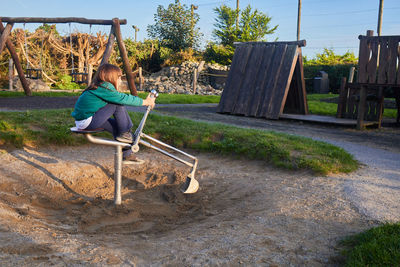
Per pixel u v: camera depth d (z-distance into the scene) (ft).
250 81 49.96
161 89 95.20
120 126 13.04
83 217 14.16
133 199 16.98
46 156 21.13
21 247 9.64
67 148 23.56
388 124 46.91
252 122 42.60
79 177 18.93
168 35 126.82
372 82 38.01
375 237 10.25
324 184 17.54
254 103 48.70
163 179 19.76
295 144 24.31
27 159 19.95
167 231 13.24
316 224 12.37
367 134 37.09
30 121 26.16
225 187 18.43
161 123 29.78
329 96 93.71
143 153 24.29
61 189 17.49
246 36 134.72
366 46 38.04
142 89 94.22
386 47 36.78
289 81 46.80
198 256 9.98
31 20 43.68
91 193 17.62
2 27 45.37
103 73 12.25
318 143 25.64
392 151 27.86
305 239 11.10
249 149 23.72
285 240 11.02
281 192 16.62
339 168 20.33
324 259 9.77
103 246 10.68
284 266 9.39
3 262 8.66
